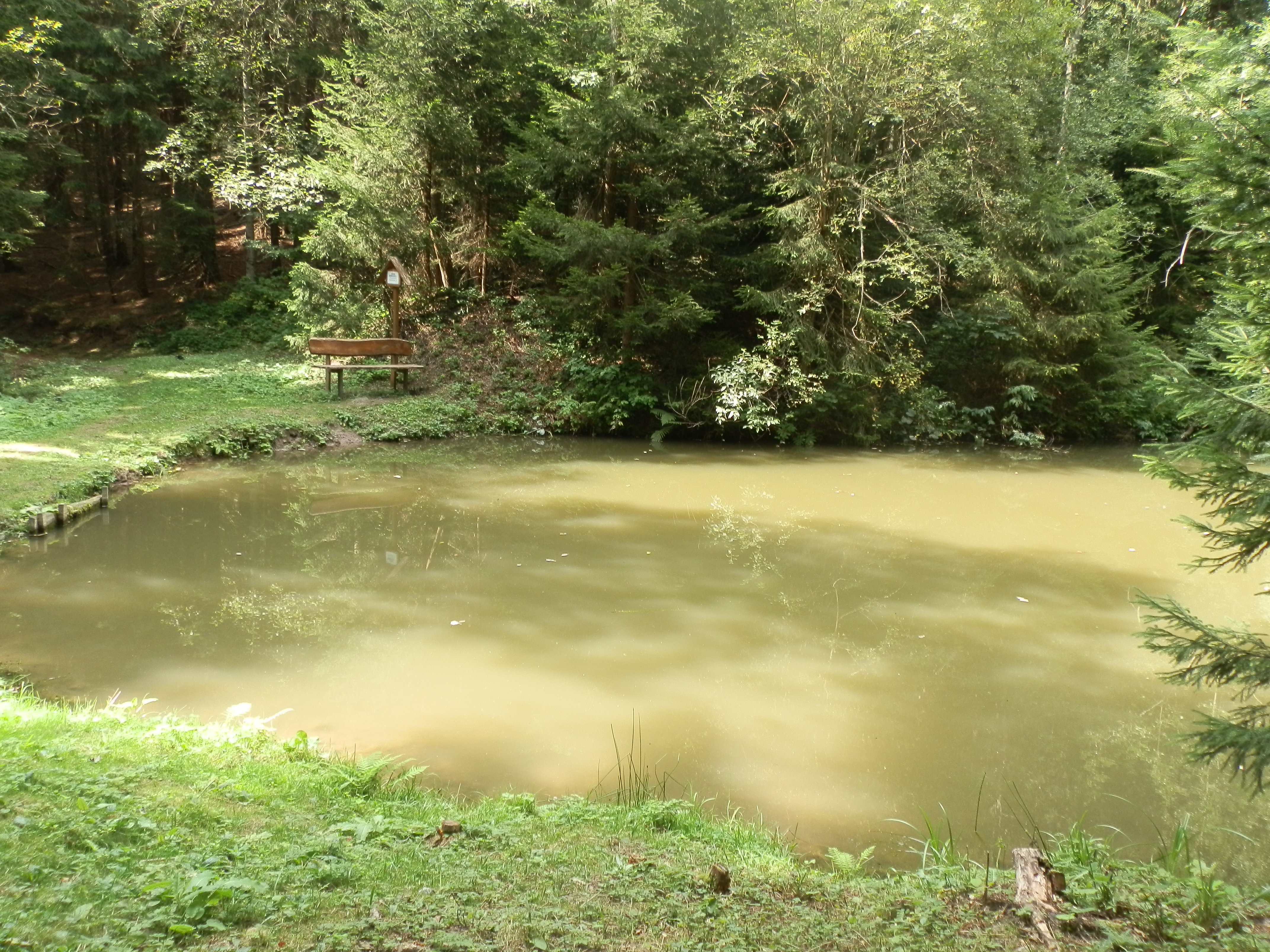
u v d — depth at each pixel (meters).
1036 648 7.10
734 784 4.89
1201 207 3.86
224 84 21.44
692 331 16.83
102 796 3.63
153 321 23.09
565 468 14.02
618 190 17.52
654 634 7.11
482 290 20.50
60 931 2.52
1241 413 3.60
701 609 7.73
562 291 17.20
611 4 16.39
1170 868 3.94
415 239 18.59
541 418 17.33
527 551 9.38
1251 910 3.28
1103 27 23.22
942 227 16.78
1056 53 19.73
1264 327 3.69
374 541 9.59
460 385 17.66
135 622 7.04
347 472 13.02
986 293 17.94
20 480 10.36
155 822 3.46
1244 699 6.14
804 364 17.11
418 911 2.91
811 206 16.30
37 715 4.80
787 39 15.61
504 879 3.27
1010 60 17.77
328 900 2.93
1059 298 17.97
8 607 7.25
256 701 5.70
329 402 16.47
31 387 15.38
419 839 3.66
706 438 17.77
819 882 3.52
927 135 16.80
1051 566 9.49
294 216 20.77
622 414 17.08
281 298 22.09
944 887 3.49
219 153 21.86
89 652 6.38
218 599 7.64
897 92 15.79
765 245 17.70
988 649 7.04
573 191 18.11
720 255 17.78
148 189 24.88
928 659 6.80
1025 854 3.44
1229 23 23.64
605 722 5.59
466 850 3.55
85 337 22.92
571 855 3.54
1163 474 3.78
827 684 6.27
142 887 2.85
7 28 17.25
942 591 8.49
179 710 5.50
